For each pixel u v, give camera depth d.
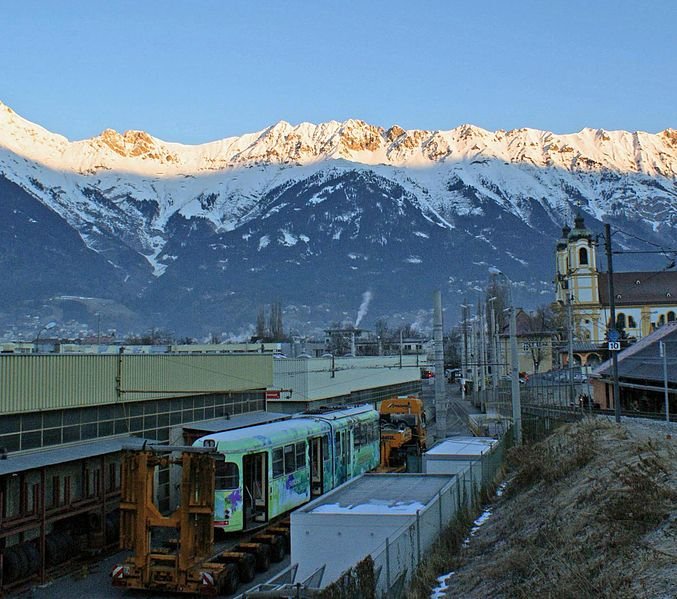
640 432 31.62
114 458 28.67
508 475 35.72
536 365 109.69
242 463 24.38
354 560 18.67
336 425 32.31
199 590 20.33
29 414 25.70
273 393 54.28
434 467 30.89
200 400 37.47
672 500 16.59
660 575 12.66
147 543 20.78
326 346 149.00
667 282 139.75
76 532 26.38
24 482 23.75
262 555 23.50
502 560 17.73
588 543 15.87
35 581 23.12
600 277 139.12
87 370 28.55
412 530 18.47
